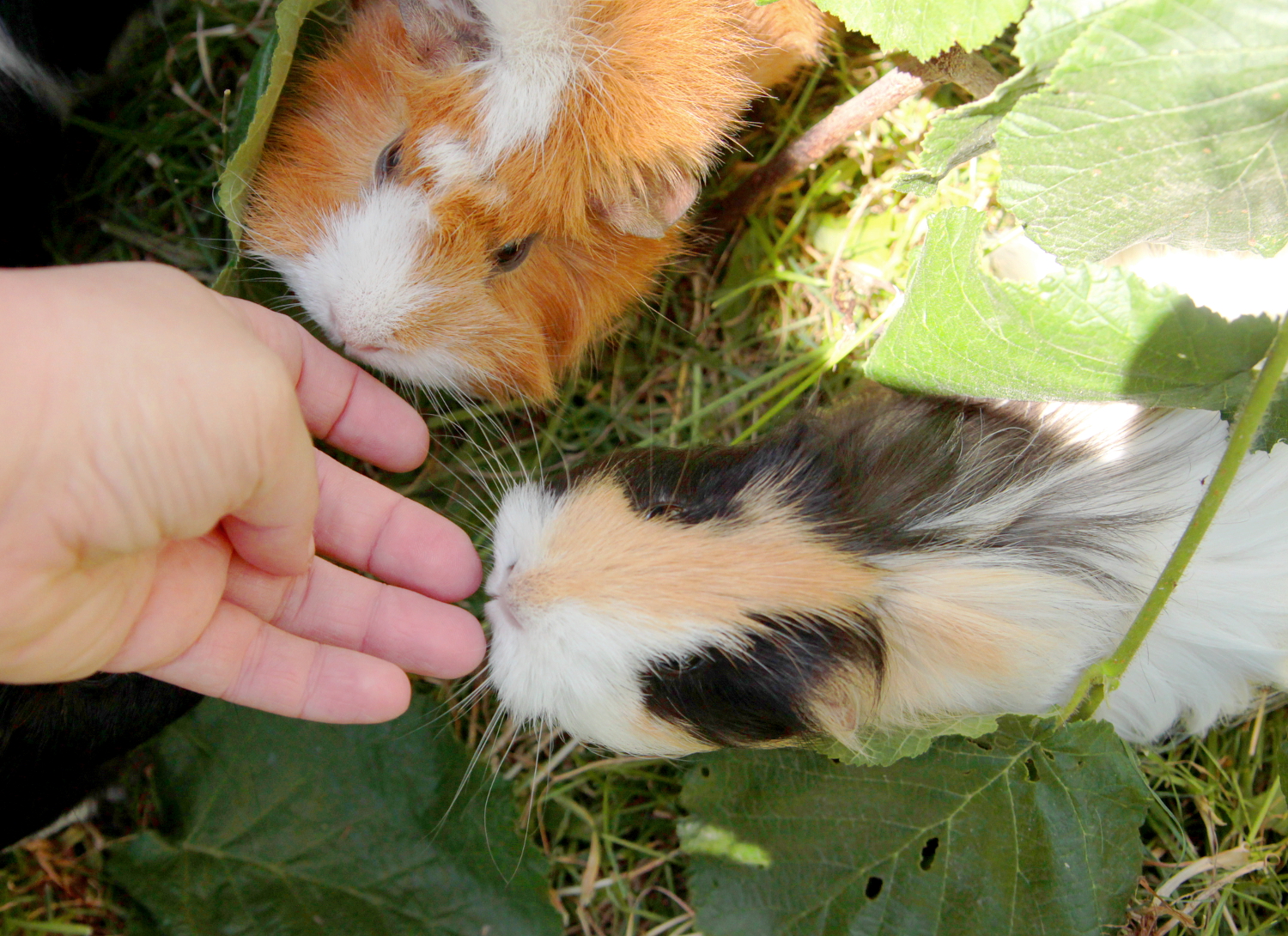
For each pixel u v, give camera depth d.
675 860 0.33
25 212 0.32
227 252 0.33
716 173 0.34
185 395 0.20
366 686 0.26
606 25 0.26
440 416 0.32
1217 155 0.22
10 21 0.30
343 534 0.29
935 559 0.27
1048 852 0.28
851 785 0.29
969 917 0.28
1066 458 0.29
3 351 0.20
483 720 0.33
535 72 0.26
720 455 0.28
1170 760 0.33
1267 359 0.23
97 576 0.22
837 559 0.26
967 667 0.27
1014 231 0.33
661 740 0.27
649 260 0.30
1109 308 0.23
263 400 0.21
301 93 0.29
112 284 0.21
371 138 0.28
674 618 0.26
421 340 0.27
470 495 0.34
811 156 0.33
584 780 0.33
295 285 0.28
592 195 0.27
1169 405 0.25
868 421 0.29
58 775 0.28
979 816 0.28
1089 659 0.28
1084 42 0.21
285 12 0.27
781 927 0.29
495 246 0.27
